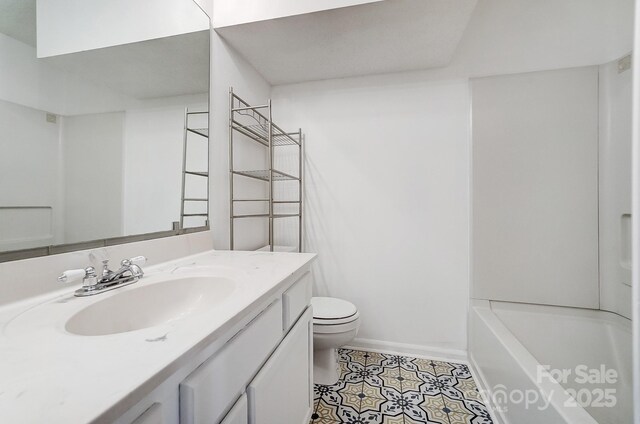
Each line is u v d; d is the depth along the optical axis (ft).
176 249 3.56
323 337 4.49
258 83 5.90
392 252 5.86
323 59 5.37
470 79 5.45
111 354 1.33
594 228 5.00
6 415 0.93
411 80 5.75
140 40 3.24
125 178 3.00
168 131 3.62
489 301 5.37
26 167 2.12
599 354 4.65
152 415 1.26
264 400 2.27
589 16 5.01
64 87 2.43
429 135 5.66
